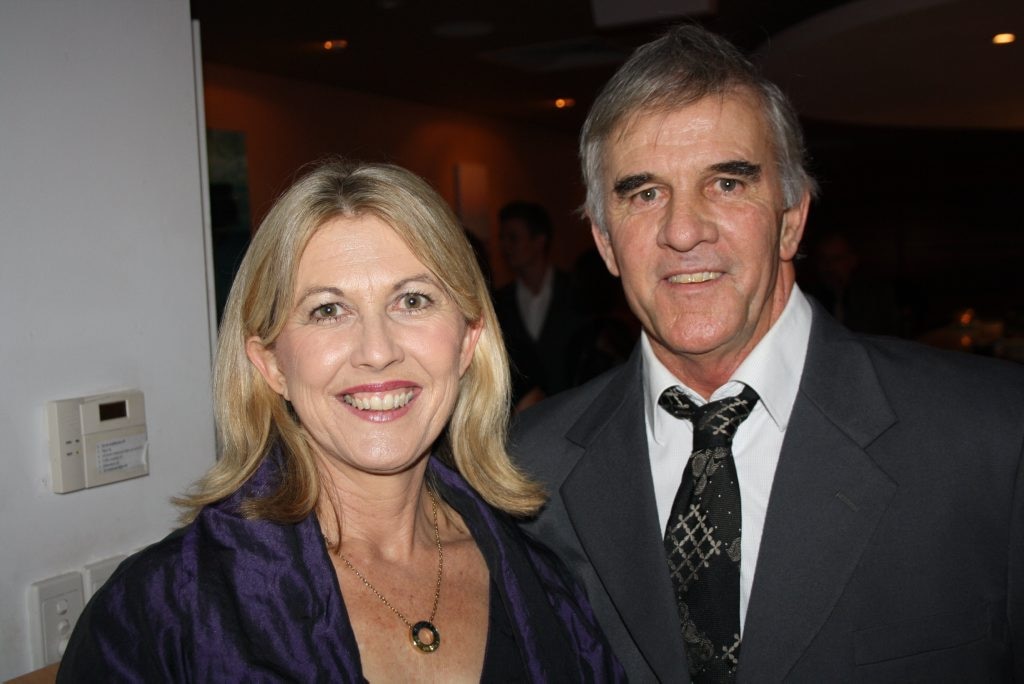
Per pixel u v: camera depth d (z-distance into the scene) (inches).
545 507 62.6
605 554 58.1
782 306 57.6
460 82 239.5
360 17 171.6
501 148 310.5
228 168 201.2
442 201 50.3
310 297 47.6
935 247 462.3
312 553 48.8
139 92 67.8
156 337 69.3
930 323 460.4
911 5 147.4
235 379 51.6
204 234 74.0
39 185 60.7
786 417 55.6
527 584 54.5
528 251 160.1
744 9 178.2
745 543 54.9
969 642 50.1
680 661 53.5
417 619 51.3
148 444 68.5
